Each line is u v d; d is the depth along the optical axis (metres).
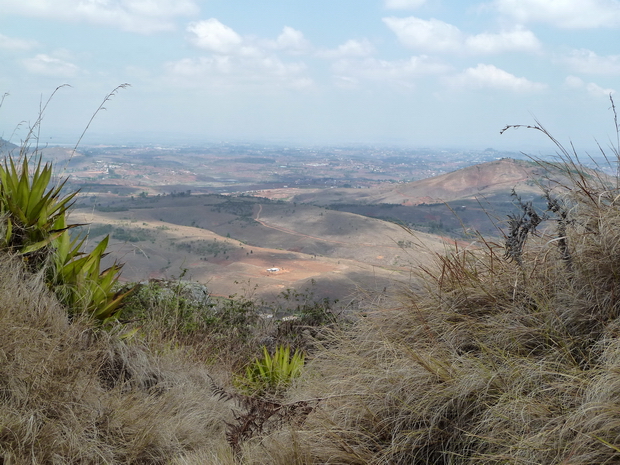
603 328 2.11
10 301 2.84
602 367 1.80
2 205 3.56
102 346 3.24
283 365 4.07
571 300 2.35
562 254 2.50
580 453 1.60
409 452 2.14
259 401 2.93
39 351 2.70
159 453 2.78
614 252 2.33
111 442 2.64
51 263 3.51
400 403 2.30
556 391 1.90
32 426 2.39
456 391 2.12
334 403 2.55
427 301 2.91
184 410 3.28
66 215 4.08
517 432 1.84
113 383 3.25
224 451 2.68
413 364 2.37
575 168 2.67
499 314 2.53
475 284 2.77
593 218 2.55
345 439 2.31
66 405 2.60
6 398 2.48
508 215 2.66
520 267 2.66
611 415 1.58
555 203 2.53
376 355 2.72
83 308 3.40
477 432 2.00
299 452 2.33
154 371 3.58
